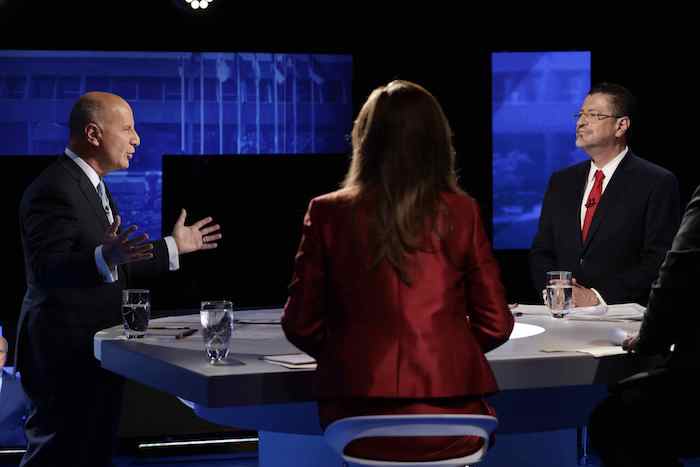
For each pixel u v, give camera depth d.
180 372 2.27
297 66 7.27
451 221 2.02
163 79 7.16
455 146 7.26
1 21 6.99
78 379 3.22
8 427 4.72
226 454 4.91
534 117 7.18
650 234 3.85
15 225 6.71
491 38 7.22
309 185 5.70
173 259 3.34
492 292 2.04
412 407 1.96
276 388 2.19
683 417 2.30
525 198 7.20
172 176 5.62
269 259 5.68
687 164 7.05
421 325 1.97
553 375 2.37
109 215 3.48
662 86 7.06
